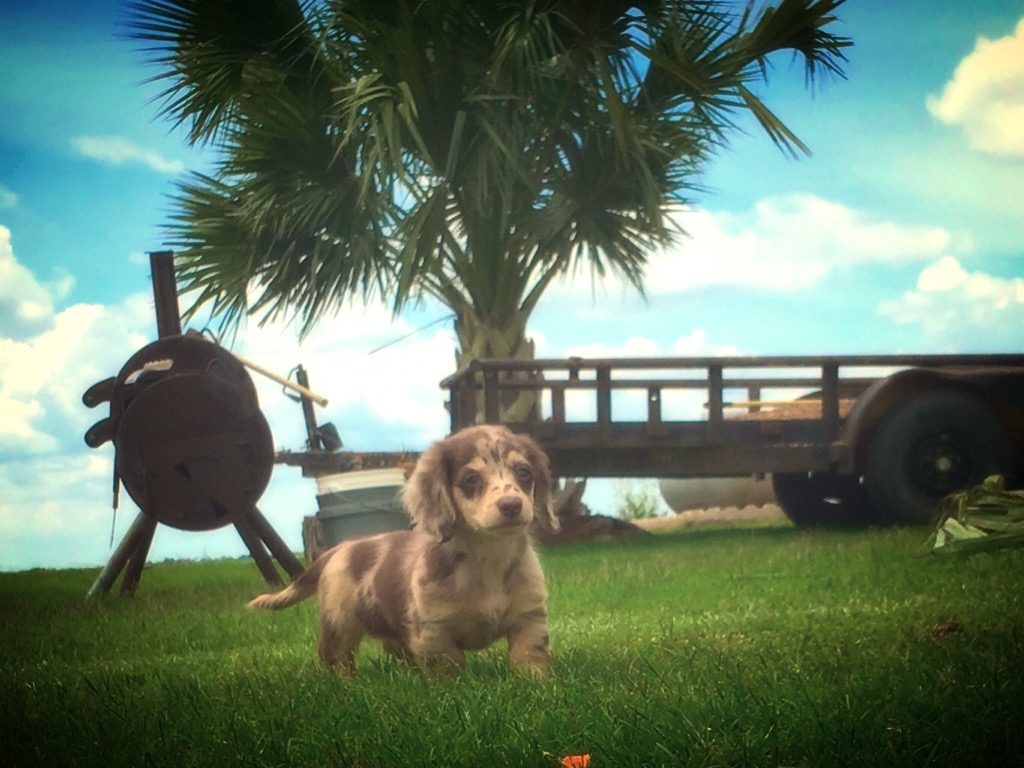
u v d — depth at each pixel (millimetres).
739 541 11344
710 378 11258
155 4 13586
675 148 14320
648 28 13453
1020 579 6668
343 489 10711
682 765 2768
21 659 6285
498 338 14266
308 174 13727
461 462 4504
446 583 4410
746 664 4168
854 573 7641
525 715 3352
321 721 3480
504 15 12742
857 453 10984
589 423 11383
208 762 3150
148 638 7000
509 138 13016
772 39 13516
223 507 9539
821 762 2732
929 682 3484
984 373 10859
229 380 9414
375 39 12898
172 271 10078
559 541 12836
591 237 14266
